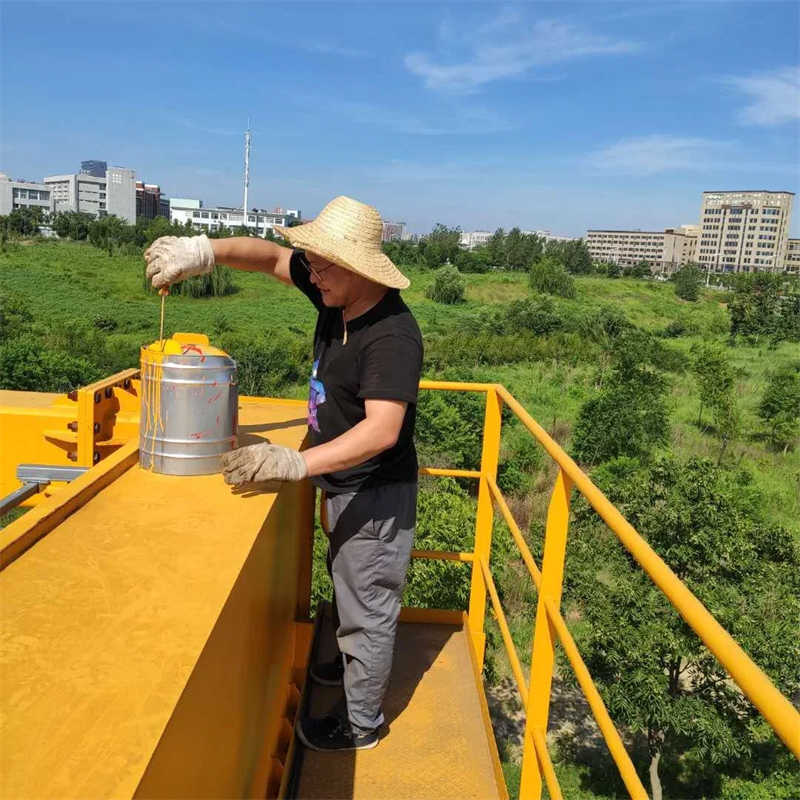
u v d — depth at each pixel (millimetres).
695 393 34812
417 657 2842
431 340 47969
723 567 11906
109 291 62219
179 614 1315
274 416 2945
